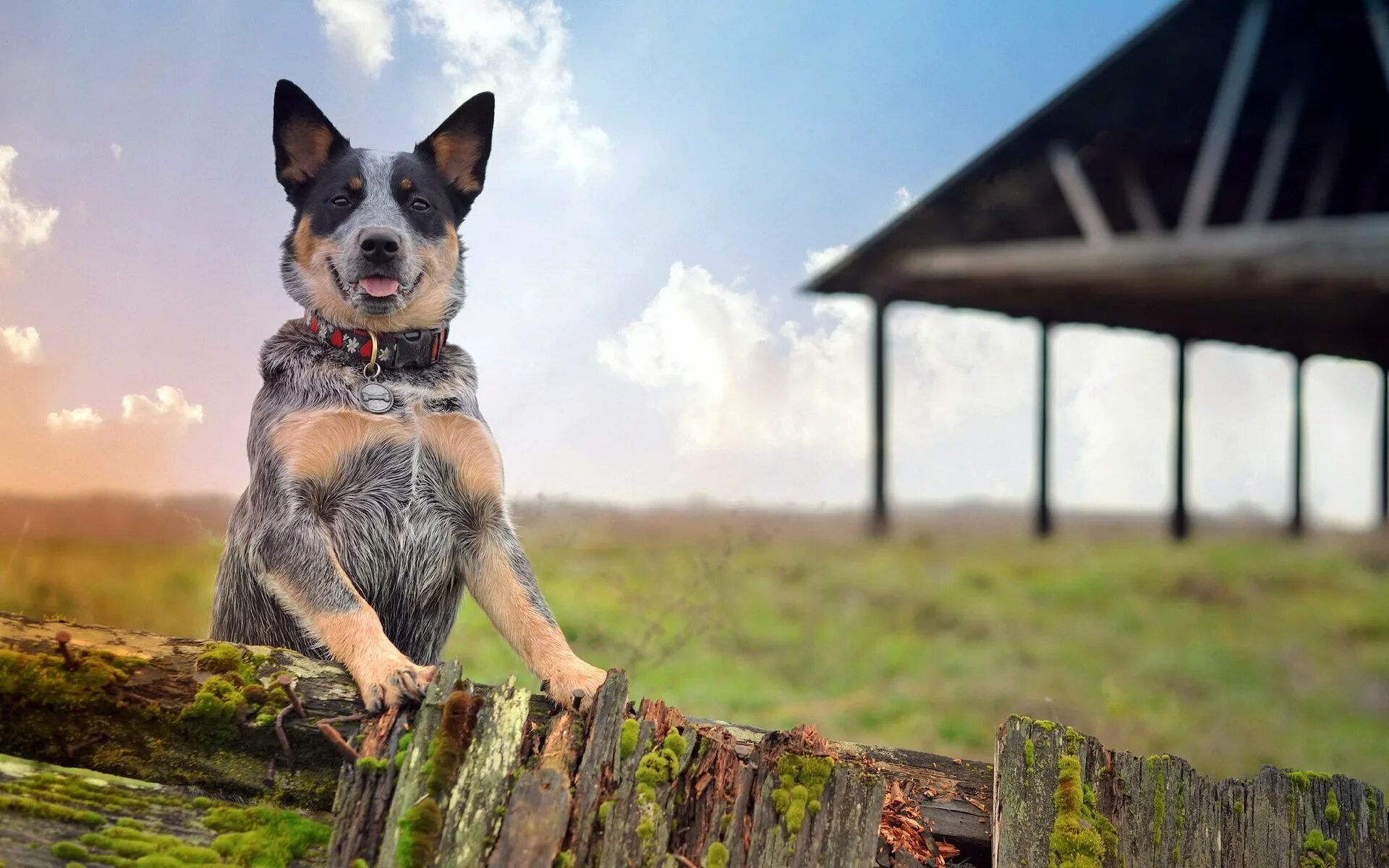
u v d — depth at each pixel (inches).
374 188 132.8
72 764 93.0
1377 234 397.4
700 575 288.2
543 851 85.4
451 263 135.7
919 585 417.7
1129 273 465.7
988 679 304.7
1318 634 377.1
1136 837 99.3
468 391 130.2
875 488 549.0
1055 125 483.5
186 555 231.9
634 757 92.4
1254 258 423.2
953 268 517.0
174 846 84.7
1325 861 103.6
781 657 293.3
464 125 145.1
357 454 120.6
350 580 118.1
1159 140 490.6
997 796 99.5
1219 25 445.4
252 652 100.1
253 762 95.1
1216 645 358.9
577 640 239.3
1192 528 628.4
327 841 89.0
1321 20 440.1
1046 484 587.2
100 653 95.0
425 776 89.9
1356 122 482.0
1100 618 390.6
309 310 131.0
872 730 251.4
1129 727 274.7
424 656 128.3
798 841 89.8
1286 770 110.3
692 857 88.8
